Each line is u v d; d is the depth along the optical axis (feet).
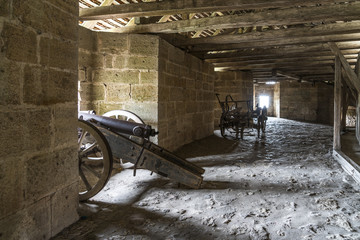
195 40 18.88
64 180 7.81
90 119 11.94
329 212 8.92
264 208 9.31
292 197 10.39
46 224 7.11
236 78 35.60
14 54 5.99
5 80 5.78
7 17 5.80
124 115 15.49
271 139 26.04
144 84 16.61
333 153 18.01
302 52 21.65
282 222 8.23
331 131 33.27
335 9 13.35
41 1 6.76
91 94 15.85
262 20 14.60
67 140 7.94
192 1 12.82
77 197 8.48
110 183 12.18
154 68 16.62
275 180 12.66
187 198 10.36
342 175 13.41
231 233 7.62
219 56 24.49
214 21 15.47
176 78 19.89
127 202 9.95
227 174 13.78
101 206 9.57
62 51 7.63
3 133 5.76
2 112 5.73
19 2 6.08
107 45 16.03
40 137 6.84
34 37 6.57
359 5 13.10
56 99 7.43
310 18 14.30
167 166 10.98
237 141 24.54
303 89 53.62
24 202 6.36
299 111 54.19
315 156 18.13
